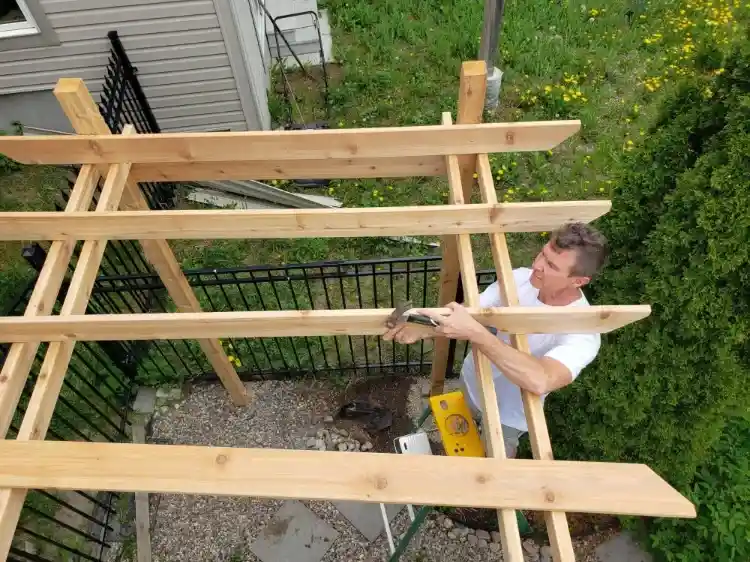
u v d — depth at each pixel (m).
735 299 2.89
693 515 1.88
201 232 2.76
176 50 5.78
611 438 3.54
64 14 5.39
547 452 2.11
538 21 7.83
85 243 2.77
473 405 3.49
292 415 4.65
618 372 3.29
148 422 4.62
